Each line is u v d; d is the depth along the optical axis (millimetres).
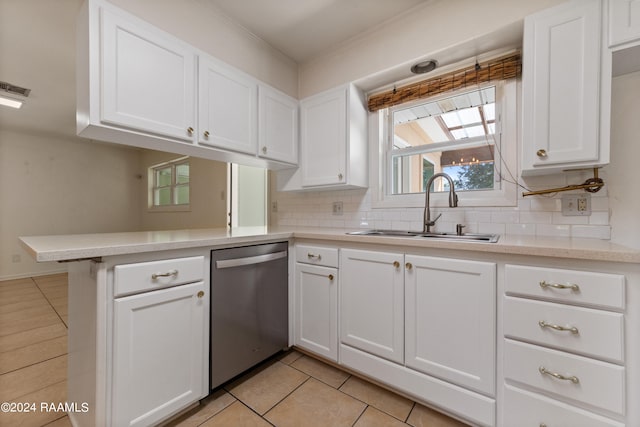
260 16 1885
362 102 2195
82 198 4980
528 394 1102
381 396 1494
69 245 1068
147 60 1423
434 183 2027
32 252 976
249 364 1622
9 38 2082
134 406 1125
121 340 1088
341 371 1730
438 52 1718
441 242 1285
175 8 1612
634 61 1235
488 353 1184
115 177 5348
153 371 1188
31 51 2250
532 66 1316
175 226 4566
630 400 939
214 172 3758
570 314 1023
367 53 2035
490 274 1181
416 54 1792
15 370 1727
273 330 1777
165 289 1236
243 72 1919
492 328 1178
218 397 1479
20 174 4383
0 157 4215
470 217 1779
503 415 1156
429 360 1340
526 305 1106
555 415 1048
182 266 1297
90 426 1092
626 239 1336
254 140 1976
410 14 1824
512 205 1643
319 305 1773
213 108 1724
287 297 1886
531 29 1324
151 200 5395
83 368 1181
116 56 1310
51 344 2070
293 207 2697
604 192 1386
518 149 1641
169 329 1247
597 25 1189
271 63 2205
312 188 2281
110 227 5281
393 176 2230
